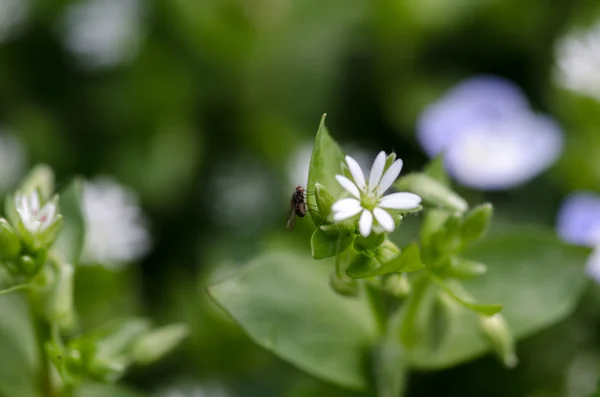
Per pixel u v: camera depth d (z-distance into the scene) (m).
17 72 0.24
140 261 0.22
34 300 0.16
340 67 0.24
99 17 0.24
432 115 0.23
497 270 0.18
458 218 0.16
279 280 0.17
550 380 0.20
